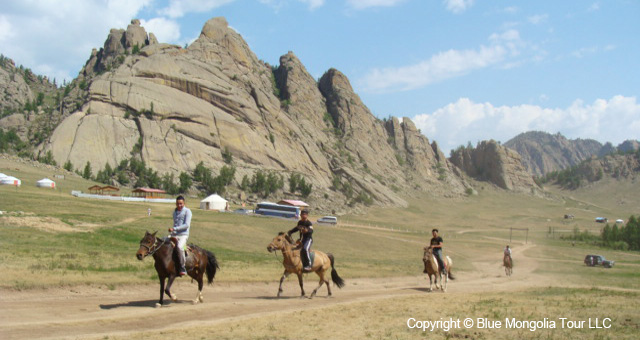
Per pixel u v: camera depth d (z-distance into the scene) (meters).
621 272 62.56
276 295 22.95
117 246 45.88
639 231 146.75
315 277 31.30
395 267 46.41
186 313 16.55
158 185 190.00
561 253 113.38
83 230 54.34
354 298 22.75
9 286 18.27
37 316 14.78
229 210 137.50
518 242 144.00
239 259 43.00
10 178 115.00
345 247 80.56
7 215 56.00
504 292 27.36
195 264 18.69
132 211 92.38
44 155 195.62
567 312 17.64
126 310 16.45
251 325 14.55
